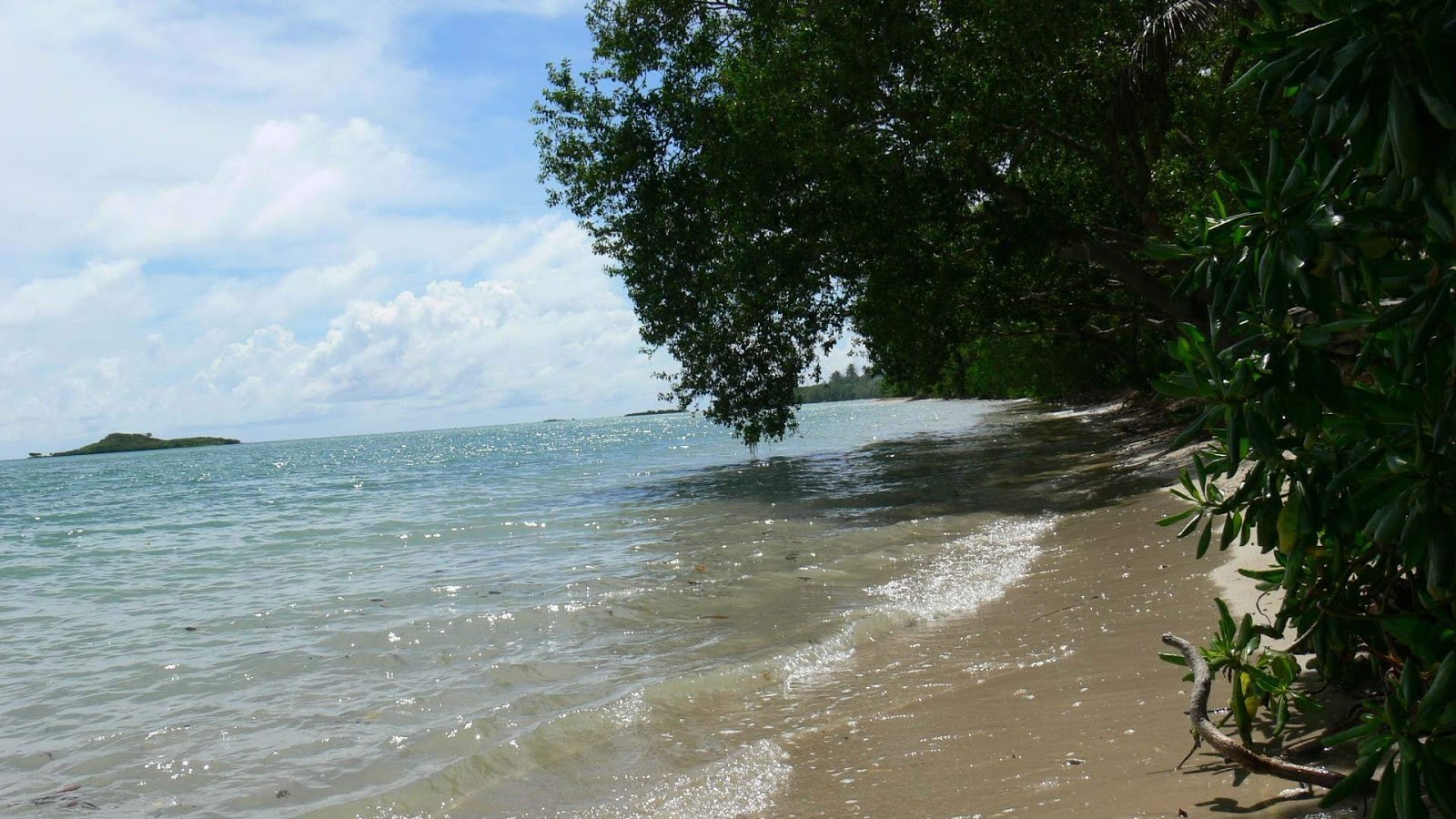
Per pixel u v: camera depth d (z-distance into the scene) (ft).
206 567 45.21
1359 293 6.91
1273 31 6.05
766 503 57.82
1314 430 7.13
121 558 51.19
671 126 67.51
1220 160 47.09
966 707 16.10
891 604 25.88
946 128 52.80
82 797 15.56
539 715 18.43
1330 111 5.67
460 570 38.34
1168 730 12.66
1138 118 58.23
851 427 177.99
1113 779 11.21
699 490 69.77
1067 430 106.11
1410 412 6.16
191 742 18.15
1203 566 24.06
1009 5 50.52
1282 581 10.34
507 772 15.47
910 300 60.90
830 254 64.13
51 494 130.82
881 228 58.75
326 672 22.94
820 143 54.49
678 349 73.20
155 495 116.88
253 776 16.12
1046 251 62.39
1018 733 14.12
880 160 55.62
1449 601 7.03
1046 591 25.16
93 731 19.15
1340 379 6.90
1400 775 6.61
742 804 13.17
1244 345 7.30
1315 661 11.94
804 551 37.06
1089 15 52.26
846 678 19.39
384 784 15.48
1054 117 56.03
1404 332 6.31
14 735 19.04
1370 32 5.30
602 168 66.64
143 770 16.71
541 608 28.14
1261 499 8.60
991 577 28.35
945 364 70.44
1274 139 7.23
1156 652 17.26
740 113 59.11
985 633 21.56
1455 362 6.05
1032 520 40.04
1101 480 49.67
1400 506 6.07
